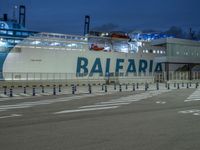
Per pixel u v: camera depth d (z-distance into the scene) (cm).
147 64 5953
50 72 4653
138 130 970
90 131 950
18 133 915
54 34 4756
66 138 841
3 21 4916
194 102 2016
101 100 2150
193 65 6644
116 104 1862
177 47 6372
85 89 3750
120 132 934
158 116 1316
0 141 802
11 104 1877
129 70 5666
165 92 3153
